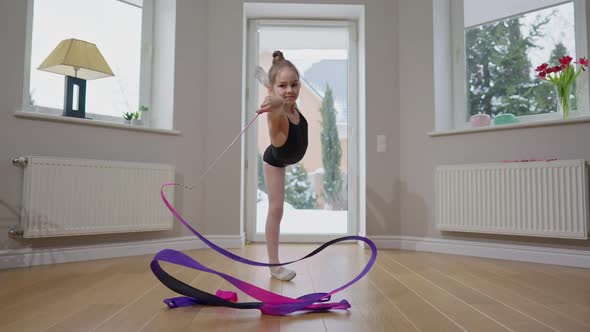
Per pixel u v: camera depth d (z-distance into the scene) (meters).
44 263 2.56
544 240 2.76
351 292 1.81
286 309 1.43
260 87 3.96
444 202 3.18
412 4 3.58
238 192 3.48
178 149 3.33
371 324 1.33
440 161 3.34
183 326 1.30
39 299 1.64
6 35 2.49
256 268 2.42
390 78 3.61
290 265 2.56
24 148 2.55
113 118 3.27
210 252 3.15
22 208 2.47
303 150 2.04
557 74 3.06
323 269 2.41
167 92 3.39
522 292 1.81
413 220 3.46
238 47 3.56
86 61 2.79
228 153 3.50
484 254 2.99
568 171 2.60
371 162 3.56
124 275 2.17
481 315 1.44
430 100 3.43
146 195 3.01
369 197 3.54
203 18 3.53
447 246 3.21
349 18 3.95
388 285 1.96
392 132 3.58
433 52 3.45
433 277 2.17
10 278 2.09
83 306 1.54
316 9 3.73
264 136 3.95
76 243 2.74
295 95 1.92
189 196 3.38
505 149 2.99
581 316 1.42
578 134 2.68
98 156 2.88
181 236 3.32
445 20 3.54
